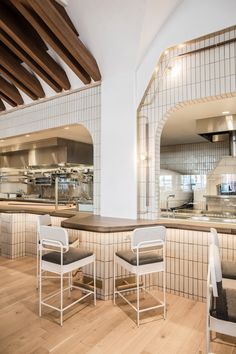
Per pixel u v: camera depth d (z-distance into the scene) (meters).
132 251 2.46
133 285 2.80
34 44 3.36
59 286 3.04
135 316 2.36
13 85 4.50
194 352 1.87
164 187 5.85
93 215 3.50
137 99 3.18
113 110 3.35
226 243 2.56
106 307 2.53
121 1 2.68
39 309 2.40
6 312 2.42
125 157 3.23
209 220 3.00
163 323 2.25
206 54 2.75
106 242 2.69
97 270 2.75
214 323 1.41
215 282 1.31
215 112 3.92
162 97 3.06
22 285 3.07
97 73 3.44
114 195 3.31
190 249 2.75
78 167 6.80
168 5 2.72
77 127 4.89
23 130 4.73
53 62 3.65
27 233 4.31
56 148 6.31
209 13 2.62
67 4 2.98
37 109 4.50
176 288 2.84
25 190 7.62
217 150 6.15
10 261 4.02
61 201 5.55
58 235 2.23
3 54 3.68
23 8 2.67
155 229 2.27
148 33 2.89
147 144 3.18
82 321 2.27
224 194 4.38
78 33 3.23
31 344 1.94
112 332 2.11
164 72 3.03
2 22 2.94
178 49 2.91
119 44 3.04
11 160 7.38
